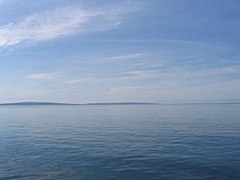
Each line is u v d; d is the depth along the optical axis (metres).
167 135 34.81
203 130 38.16
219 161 21.33
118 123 52.56
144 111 96.06
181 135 34.38
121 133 38.00
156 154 24.27
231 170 19.14
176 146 27.52
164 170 19.53
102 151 26.00
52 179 18.17
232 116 61.53
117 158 23.09
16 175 19.06
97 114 83.50
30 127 48.34
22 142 31.66
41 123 56.09
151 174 18.77
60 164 21.53
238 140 29.80
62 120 63.22
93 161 22.25
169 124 47.47
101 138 33.88
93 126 48.03
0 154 25.16
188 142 29.42
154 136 34.38
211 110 90.06
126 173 19.08
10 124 54.81
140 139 32.41
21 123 56.78
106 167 20.52
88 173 19.22
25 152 25.95
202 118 57.81
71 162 22.06
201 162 21.22
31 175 19.02
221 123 46.47
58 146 28.86
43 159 23.14
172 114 74.50
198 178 17.80
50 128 46.09
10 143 30.97
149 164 21.08
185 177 18.05
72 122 57.16
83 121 59.28
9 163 21.98
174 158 22.66
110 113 87.81
